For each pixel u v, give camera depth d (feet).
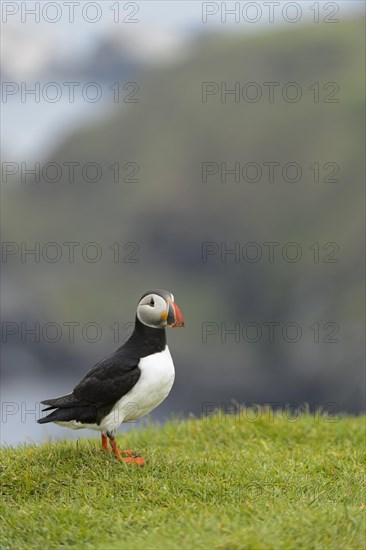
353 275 384.68
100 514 24.16
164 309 27.68
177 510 24.31
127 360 27.50
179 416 42.04
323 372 343.05
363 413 43.62
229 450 34.14
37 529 23.41
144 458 29.14
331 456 31.94
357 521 22.63
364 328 345.51
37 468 27.81
